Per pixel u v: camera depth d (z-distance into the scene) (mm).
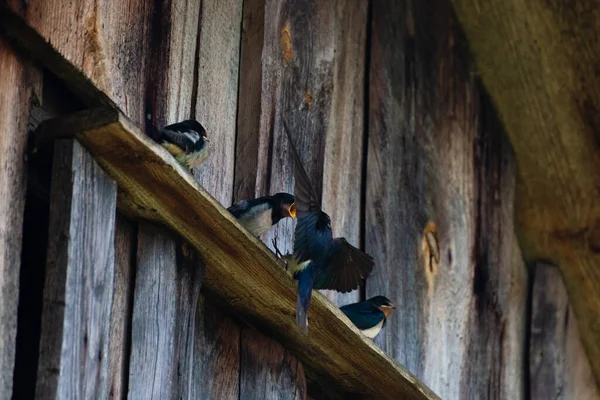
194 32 9789
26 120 7734
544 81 13352
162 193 8172
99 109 7625
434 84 13062
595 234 13648
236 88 10375
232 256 8914
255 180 10188
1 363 7129
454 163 13078
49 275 7516
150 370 8297
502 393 13164
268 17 10758
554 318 13789
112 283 7879
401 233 12219
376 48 12359
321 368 10742
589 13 12883
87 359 7547
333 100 11547
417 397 10656
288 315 9773
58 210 7621
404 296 12094
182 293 8711
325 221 9461
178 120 9422
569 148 13531
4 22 7742
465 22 13492
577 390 13859
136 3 9094
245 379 9781
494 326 13250
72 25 8328
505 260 13547
